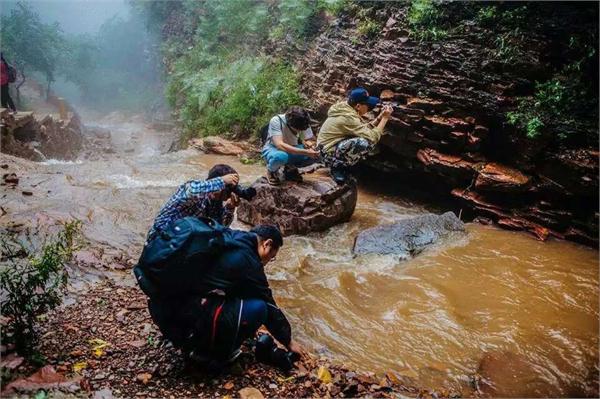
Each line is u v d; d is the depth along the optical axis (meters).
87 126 23.44
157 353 3.03
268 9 14.38
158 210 6.16
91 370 2.79
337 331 3.73
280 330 2.92
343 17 9.47
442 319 3.96
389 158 7.70
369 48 8.19
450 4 7.07
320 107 9.11
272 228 2.96
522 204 6.36
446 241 5.62
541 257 5.34
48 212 5.66
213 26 16.77
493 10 6.65
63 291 3.70
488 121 6.59
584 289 4.59
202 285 2.68
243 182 7.73
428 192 7.68
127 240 5.17
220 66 14.93
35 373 2.59
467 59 6.74
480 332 3.82
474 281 4.70
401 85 7.27
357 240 5.37
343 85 8.62
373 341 3.62
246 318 2.72
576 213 5.97
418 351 3.53
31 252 4.43
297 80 10.45
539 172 6.18
